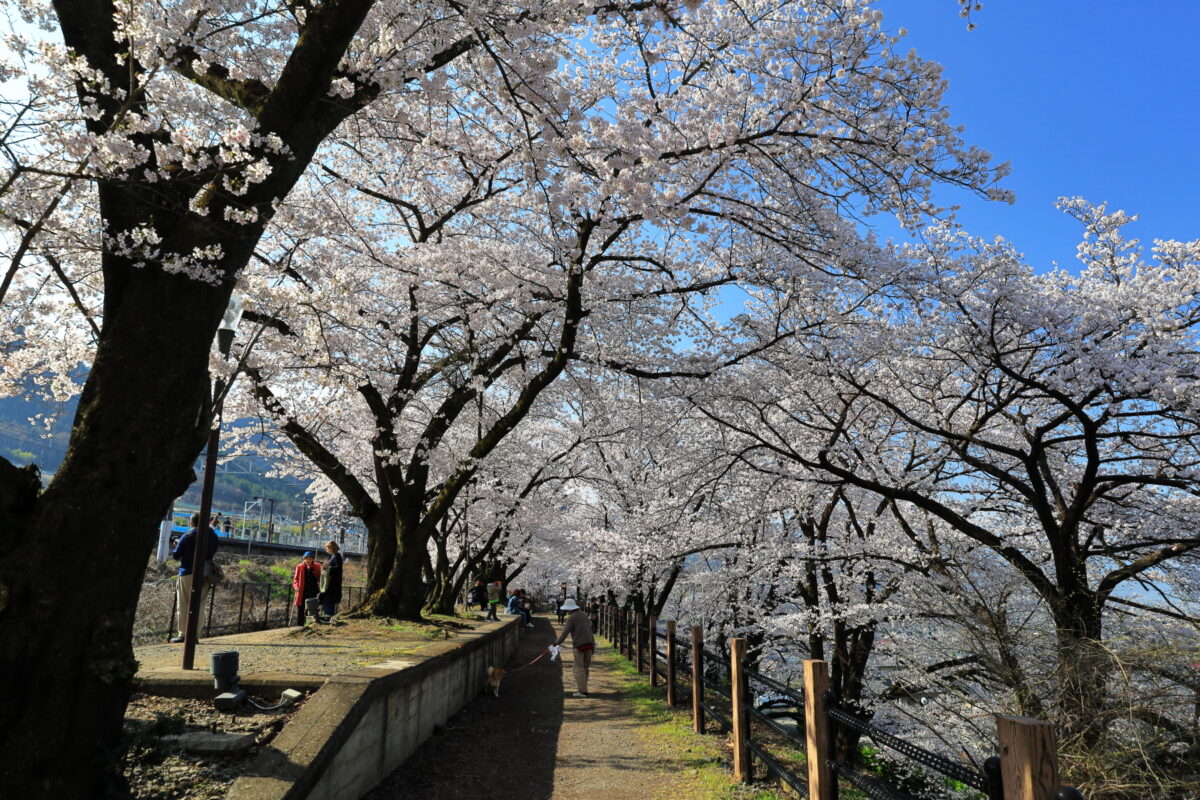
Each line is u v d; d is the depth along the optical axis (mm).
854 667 9977
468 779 5430
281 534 35688
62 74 3732
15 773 2736
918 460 10945
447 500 10281
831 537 11125
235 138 3572
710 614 14516
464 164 9562
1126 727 4305
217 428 5852
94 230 3816
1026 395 9195
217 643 7305
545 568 33969
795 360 9312
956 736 6875
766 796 4832
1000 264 7887
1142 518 9141
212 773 3557
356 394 10336
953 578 7297
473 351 10570
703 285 9031
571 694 10039
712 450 10672
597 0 5719
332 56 4141
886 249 8156
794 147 7305
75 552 2986
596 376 11359
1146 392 7430
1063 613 6566
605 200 7477
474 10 5305
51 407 6332
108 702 3043
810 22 6844
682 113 7559
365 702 4562
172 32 4617
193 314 3471
